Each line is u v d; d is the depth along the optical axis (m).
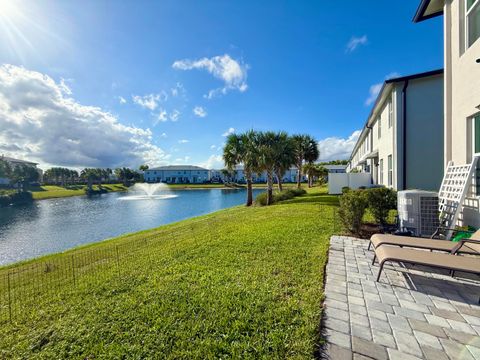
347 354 1.65
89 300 2.79
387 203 5.10
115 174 66.62
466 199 4.26
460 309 2.17
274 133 15.20
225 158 16.02
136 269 3.70
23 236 11.70
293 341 1.83
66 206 24.44
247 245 4.53
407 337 1.80
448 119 5.11
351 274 2.97
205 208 20.67
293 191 17.80
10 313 2.60
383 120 10.85
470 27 4.48
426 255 2.58
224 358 1.73
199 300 2.53
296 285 2.75
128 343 1.95
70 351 1.93
